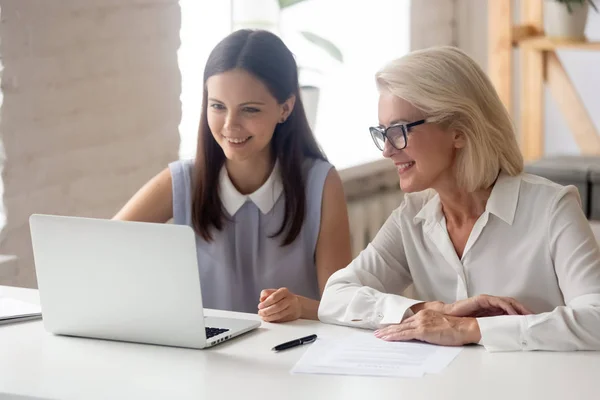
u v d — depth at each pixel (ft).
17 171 10.13
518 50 17.03
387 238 8.41
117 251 7.02
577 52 16.42
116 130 11.26
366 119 16.39
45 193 10.44
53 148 10.48
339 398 5.91
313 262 9.86
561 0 14.44
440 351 6.86
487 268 7.79
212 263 9.84
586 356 6.73
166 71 11.92
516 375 6.33
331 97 16.24
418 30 16.63
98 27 10.86
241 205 9.68
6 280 9.92
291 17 15.48
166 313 7.02
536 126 15.31
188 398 5.98
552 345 6.83
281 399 5.92
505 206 7.69
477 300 7.37
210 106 9.23
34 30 10.11
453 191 7.80
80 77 10.71
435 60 7.57
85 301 7.27
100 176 11.10
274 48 9.25
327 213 9.71
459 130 7.59
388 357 6.74
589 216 13.53
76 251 7.17
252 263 9.84
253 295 9.91
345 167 14.02
